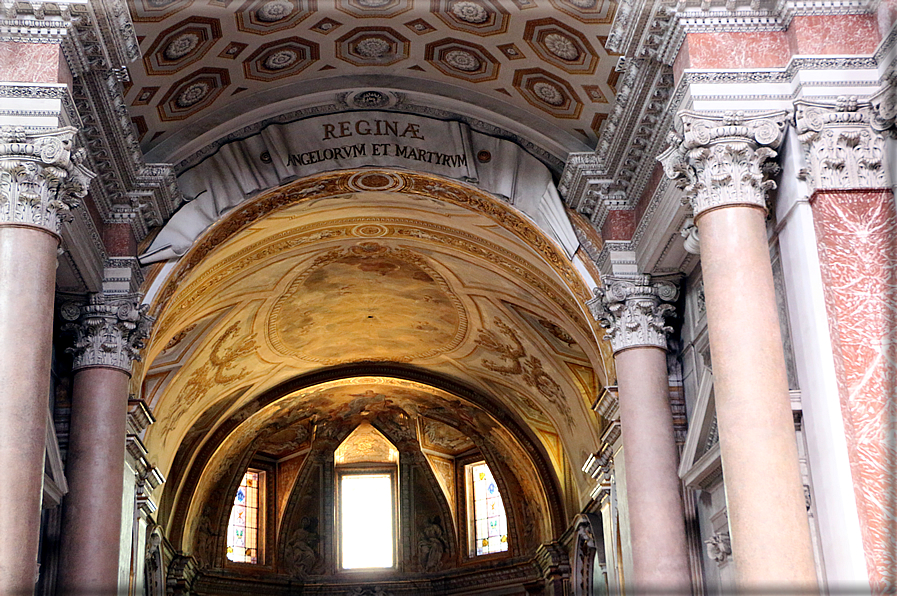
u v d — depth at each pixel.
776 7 11.18
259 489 31.67
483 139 17.02
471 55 15.82
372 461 32.53
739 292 10.44
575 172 15.55
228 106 16.48
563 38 14.54
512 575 29.94
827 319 10.19
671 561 13.94
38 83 11.12
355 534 32.06
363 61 16.30
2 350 10.34
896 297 10.04
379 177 17.41
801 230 10.52
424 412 30.72
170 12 13.59
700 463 13.34
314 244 20.33
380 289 23.02
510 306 21.88
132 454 17.58
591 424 22.80
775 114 10.92
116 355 15.05
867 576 9.36
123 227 15.45
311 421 30.94
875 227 10.32
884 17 10.84
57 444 14.00
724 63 11.21
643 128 13.77
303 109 16.92
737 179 10.82
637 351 15.05
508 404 27.67
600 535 23.52
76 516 14.18
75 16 11.30
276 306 22.77
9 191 10.82
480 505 31.59
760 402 10.08
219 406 26.69
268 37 15.12
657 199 13.86
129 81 13.55
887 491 9.48
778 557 9.60
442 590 31.22
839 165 10.48
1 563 9.73
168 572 26.17
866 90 10.77
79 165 11.48
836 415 9.88
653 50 12.05
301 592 31.19
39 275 10.75
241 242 18.59
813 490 10.17
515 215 16.86
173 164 16.22
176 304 18.33
